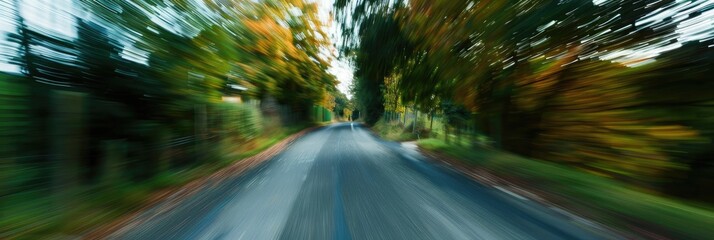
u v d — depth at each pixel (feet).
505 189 18.85
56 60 16.92
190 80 27.86
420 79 37.11
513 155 28.96
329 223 12.82
